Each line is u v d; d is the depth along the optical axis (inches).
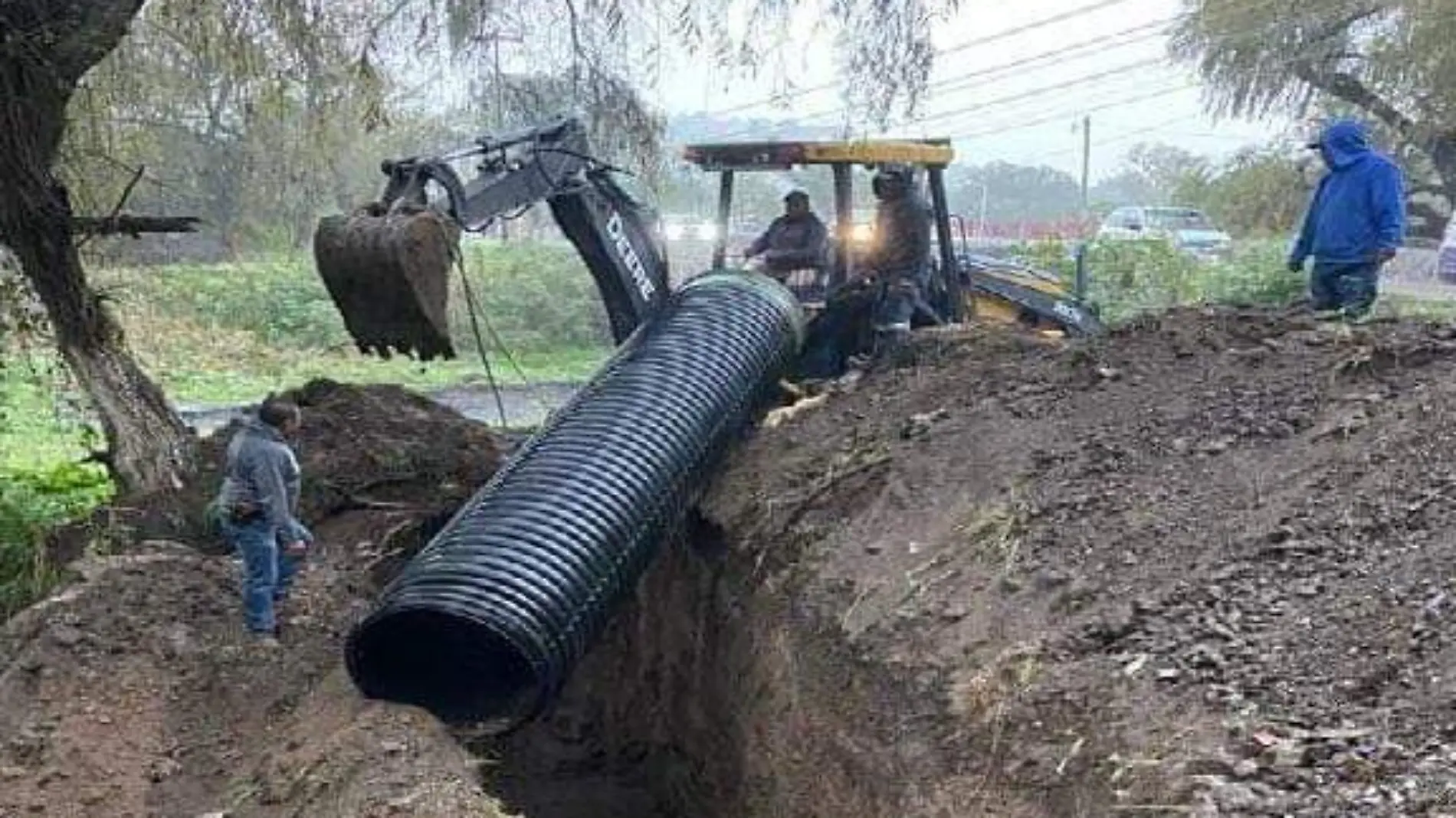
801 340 387.5
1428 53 1146.7
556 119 353.7
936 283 458.0
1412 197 1194.0
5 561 393.7
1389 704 170.9
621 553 296.8
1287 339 299.9
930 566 259.9
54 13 392.8
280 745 271.1
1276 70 1233.4
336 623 323.0
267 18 424.2
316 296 1095.6
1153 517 241.1
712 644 318.7
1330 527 218.2
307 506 384.8
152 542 372.8
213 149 606.2
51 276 412.8
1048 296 518.3
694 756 323.6
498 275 1128.2
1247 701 180.1
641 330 364.5
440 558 282.4
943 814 202.4
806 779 252.2
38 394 579.2
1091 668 202.5
